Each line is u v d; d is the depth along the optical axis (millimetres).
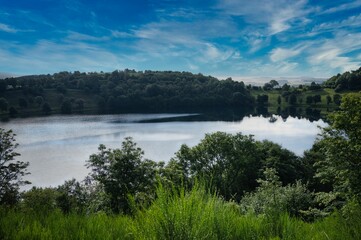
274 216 3436
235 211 3291
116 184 23094
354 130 13836
